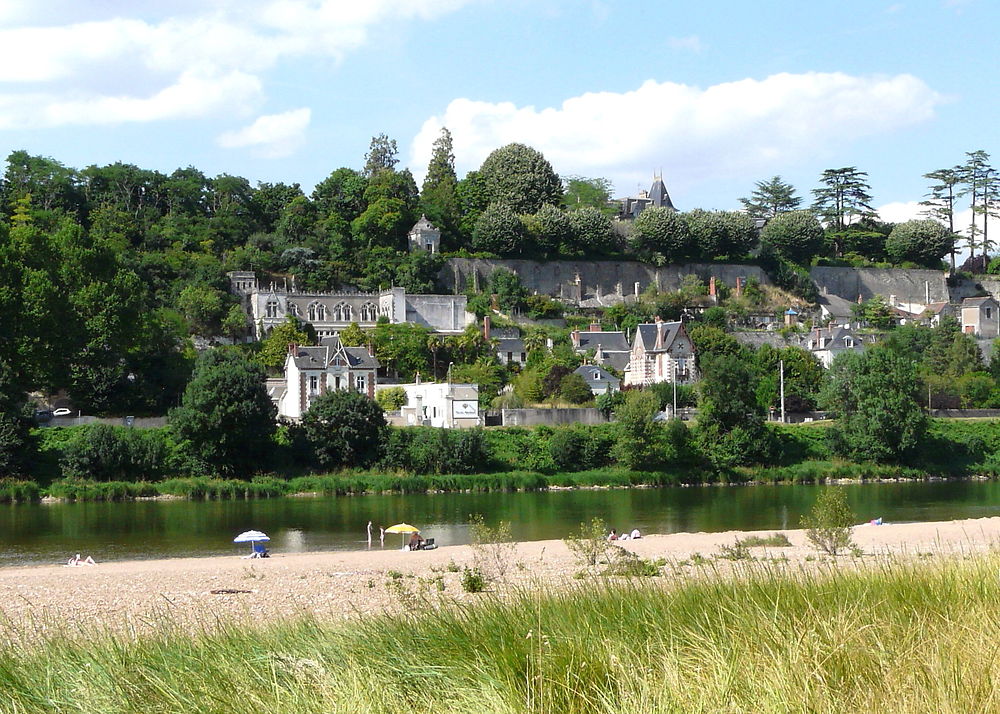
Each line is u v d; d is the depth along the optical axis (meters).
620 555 45.88
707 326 163.62
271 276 179.38
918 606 18.64
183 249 184.38
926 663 14.48
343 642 17.47
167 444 95.00
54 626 24.52
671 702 14.05
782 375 126.25
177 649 17.73
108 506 82.62
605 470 102.44
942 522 65.50
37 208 187.00
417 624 18.61
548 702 14.46
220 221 198.12
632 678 14.80
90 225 190.62
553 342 162.62
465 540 64.06
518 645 16.36
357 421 98.88
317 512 78.69
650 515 77.00
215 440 93.88
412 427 104.31
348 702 14.77
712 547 53.62
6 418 90.44
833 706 13.66
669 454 103.38
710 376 108.38
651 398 105.38
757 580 21.31
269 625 20.72
